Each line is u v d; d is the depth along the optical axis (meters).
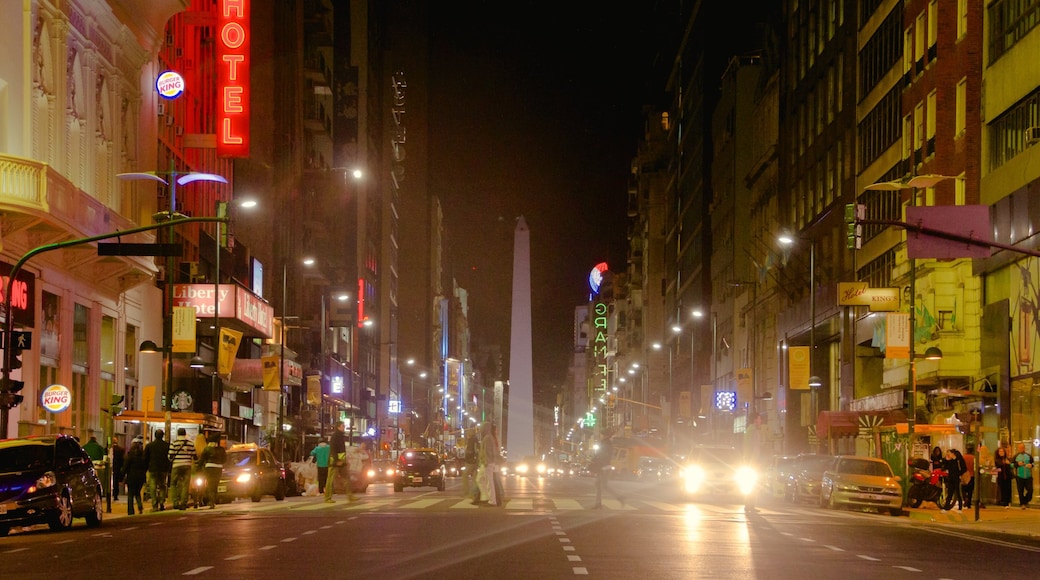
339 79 116.38
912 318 39.84
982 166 44.62
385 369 149.88
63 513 25.16
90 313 45.75
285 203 84.94
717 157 104.56
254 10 80.38
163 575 15.64
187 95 60.41
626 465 77.69
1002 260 42.44
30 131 38.06
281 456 62.34
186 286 57.41
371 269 136.12
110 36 45.88
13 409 37.69
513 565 16.91
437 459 52.44
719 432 97.75
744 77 95.31
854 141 62.59
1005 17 42.50
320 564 17.00
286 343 85.00
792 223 76.81
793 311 74.31
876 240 57.44
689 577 15.60
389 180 153.75
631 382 165.88
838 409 68.25
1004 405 42.16
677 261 129.50
